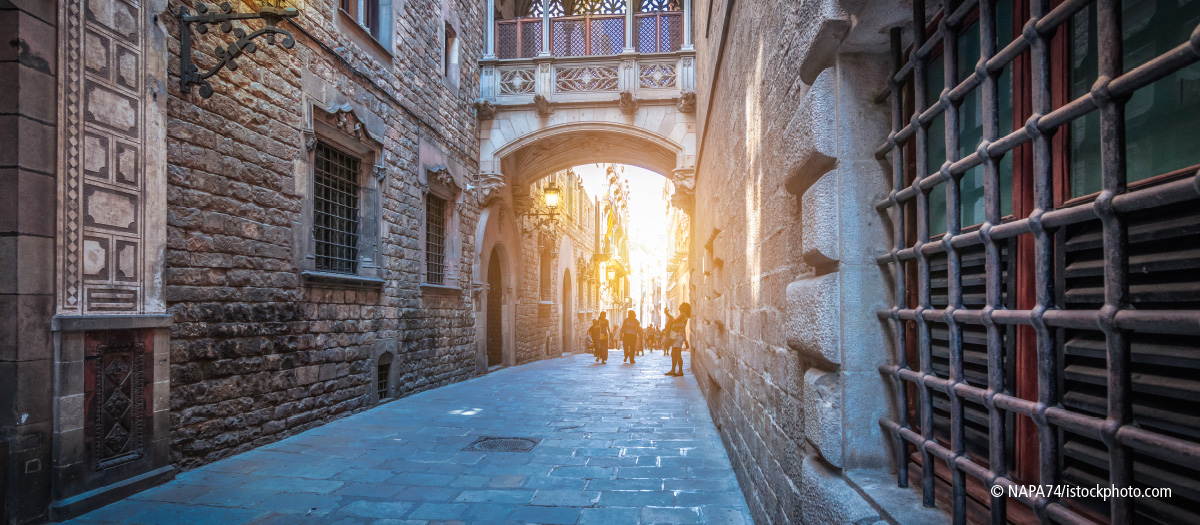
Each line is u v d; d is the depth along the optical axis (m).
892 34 1.74
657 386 11.88
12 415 3.82
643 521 4.02
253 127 6.22
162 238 4.94
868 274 1.88
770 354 3.04
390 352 9.34
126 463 4.54
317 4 7.43
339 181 8.31
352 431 7.02
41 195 4.02
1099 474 1.07
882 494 1.66
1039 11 1.06
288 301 6.73
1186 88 0.94
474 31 13.83
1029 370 1.29
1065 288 1.14
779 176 2.66
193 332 5.34
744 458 4.35
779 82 2.65
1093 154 1.13
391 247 9.41
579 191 27.42
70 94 4.21
